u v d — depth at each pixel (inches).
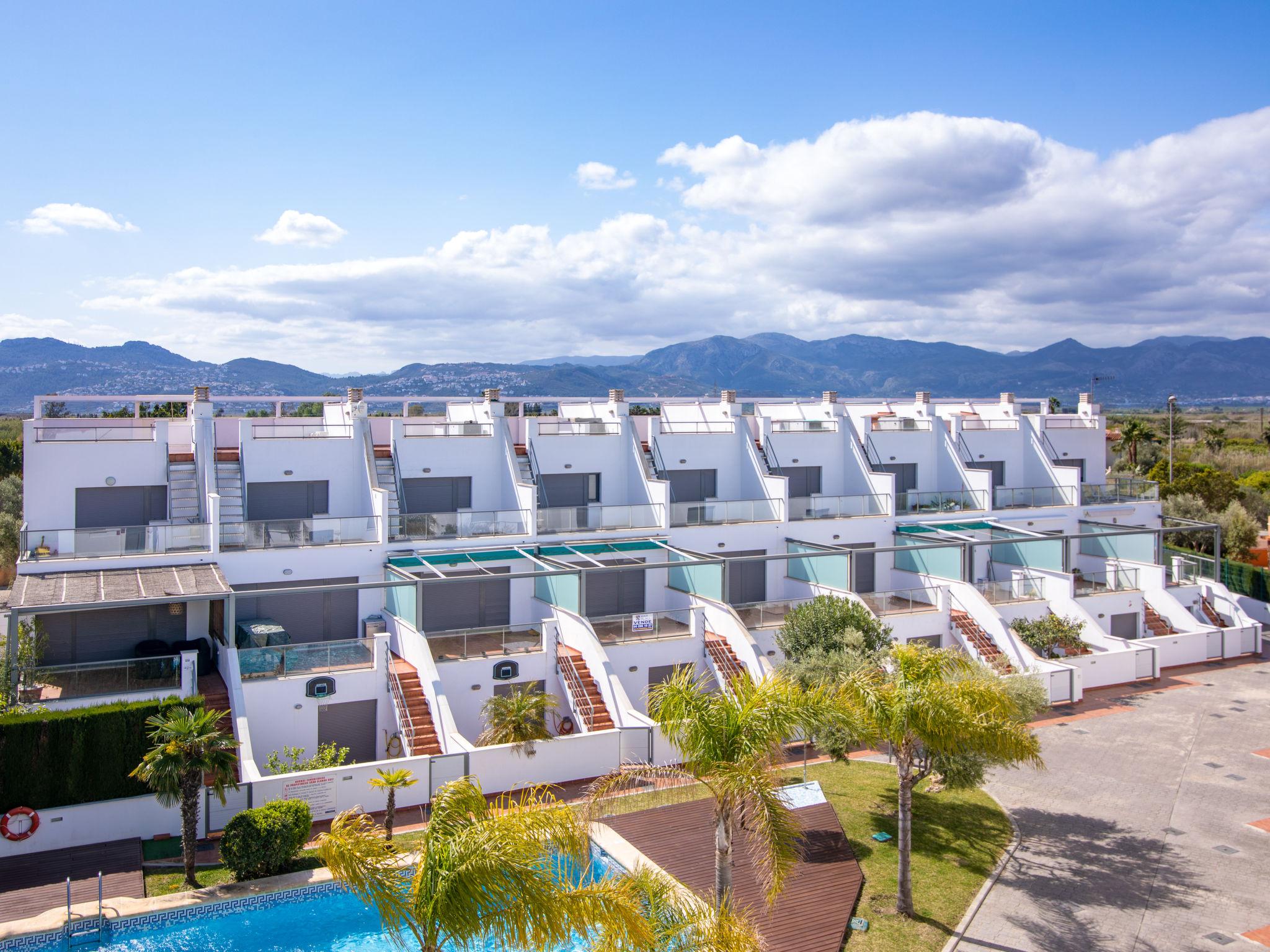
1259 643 1487.5
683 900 477.4
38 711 778.8
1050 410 2404.0
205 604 1077.8
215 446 1347.2
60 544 1031.6
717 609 1192.2
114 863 738.2
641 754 971.9
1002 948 630.5
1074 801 890.7
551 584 1197.1
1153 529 1540.4
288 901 685.3
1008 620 1376.7
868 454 1700.3
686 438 1562.5
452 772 878.4
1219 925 660.7
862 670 717.3
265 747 944.3
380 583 1024.2
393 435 1342.3
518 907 404.8
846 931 650.2
